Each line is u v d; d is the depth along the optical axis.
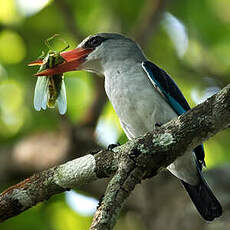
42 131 12.77
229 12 14.84
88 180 7.14
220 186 11.17
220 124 6.67
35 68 14.16
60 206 13.26
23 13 14.07
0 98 14.09
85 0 14.56
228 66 14.91
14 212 7.14
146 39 13.62
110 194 6.64
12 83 14.16
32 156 12.30
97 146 12.12
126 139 13.28
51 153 12.16
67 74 14.23
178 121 6.84
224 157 13.85
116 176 6.84
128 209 12.06
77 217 13.20
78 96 14.13
